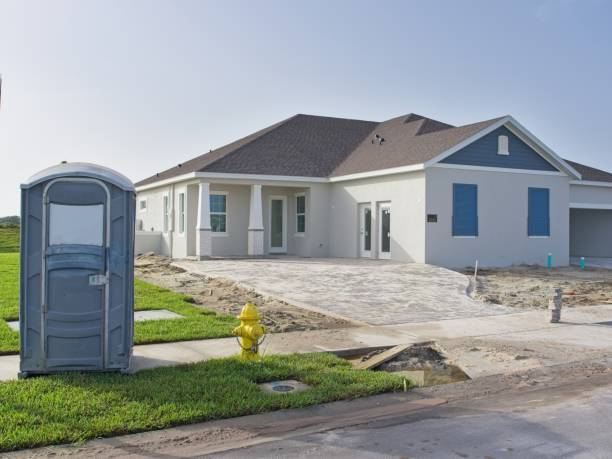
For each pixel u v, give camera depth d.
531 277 20.05
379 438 5.57
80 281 7.20
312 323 11.44
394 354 8.99
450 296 14.95
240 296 14.77
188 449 5.29
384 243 23.81
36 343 7.15
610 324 11.86
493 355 9.10
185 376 7.24
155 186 29.80
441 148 22.08
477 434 5.69
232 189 26.77
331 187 26.73
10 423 5.58
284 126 29.95
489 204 22.91
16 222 61.22
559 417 6.22
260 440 5.52
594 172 29.44
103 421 5.71
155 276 18.98
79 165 7.32
